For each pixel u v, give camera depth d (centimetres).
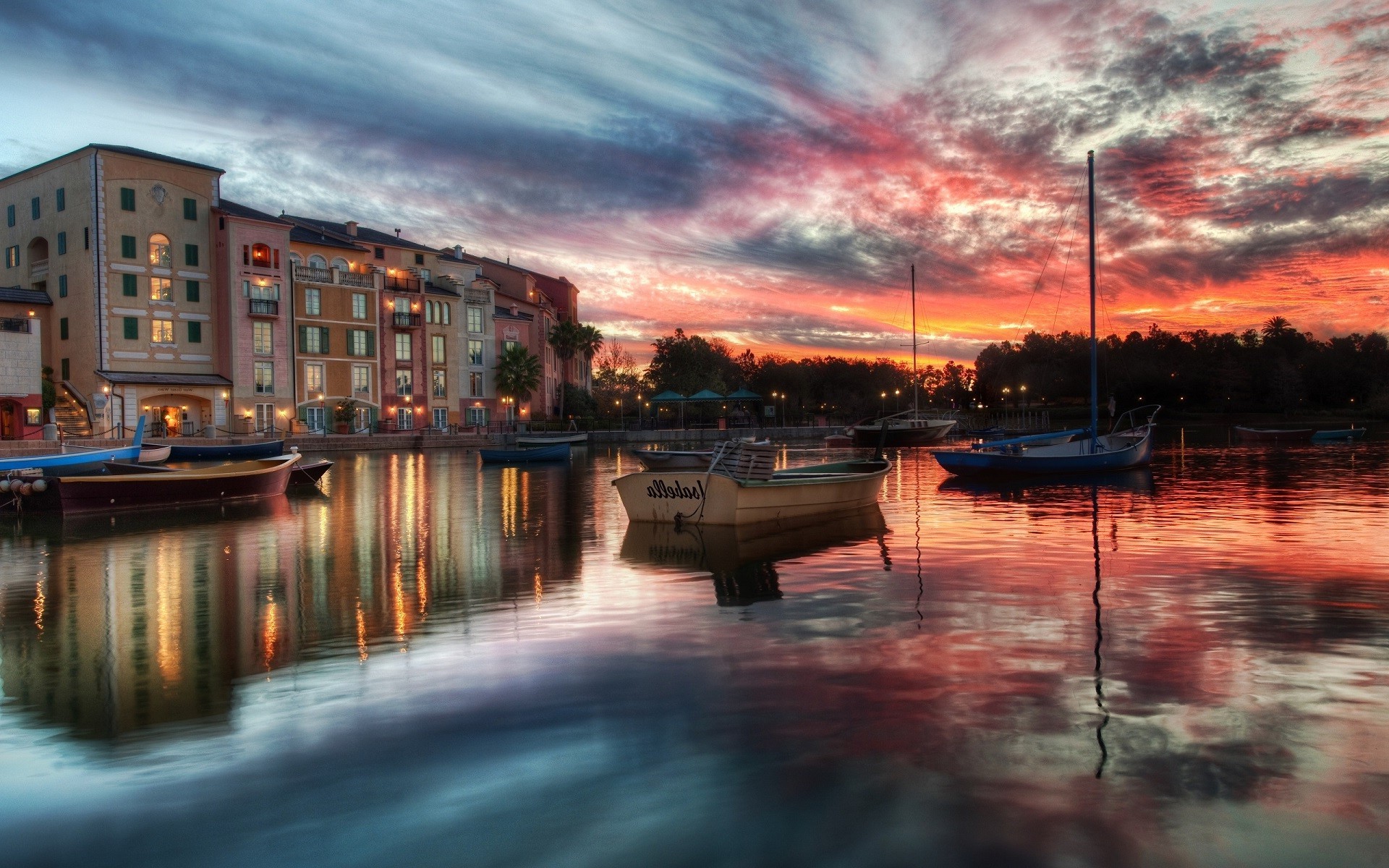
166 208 5697
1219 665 754
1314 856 444
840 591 1095
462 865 451
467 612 1012
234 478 2464
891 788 519
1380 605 989
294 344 6247
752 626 916
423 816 500
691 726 623
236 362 5884
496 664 788
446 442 6450
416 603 1070
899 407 10512
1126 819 480
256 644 889
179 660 834
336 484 3259
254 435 5541
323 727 639
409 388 7075
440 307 7312
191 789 541
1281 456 4322
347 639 896
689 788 523
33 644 909
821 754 569
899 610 983
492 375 7781
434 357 7269
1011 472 3100
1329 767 544
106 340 5403
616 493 2797
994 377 13688
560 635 890
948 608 988
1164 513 1948
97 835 487
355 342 6638
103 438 4675
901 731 607
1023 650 806
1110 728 607
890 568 1261
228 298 5884
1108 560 1310
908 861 441
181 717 671
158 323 5653
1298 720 623
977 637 858
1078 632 872
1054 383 12756
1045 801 502
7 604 1119
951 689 696
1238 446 5466
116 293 5459
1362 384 11088
